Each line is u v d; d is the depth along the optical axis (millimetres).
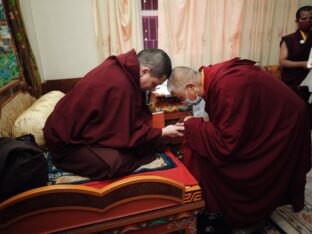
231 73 1120
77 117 1000
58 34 2369
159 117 1301
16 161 830
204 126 1203
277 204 1293
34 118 1274
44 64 2422
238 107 1064
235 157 1151
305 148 1257
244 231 1341
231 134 1070
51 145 1072
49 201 826
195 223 1065
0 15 1428
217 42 2662
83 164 988
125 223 918
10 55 1509
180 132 1221
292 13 2824
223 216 1354
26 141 989
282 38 2598
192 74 1243
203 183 1276
